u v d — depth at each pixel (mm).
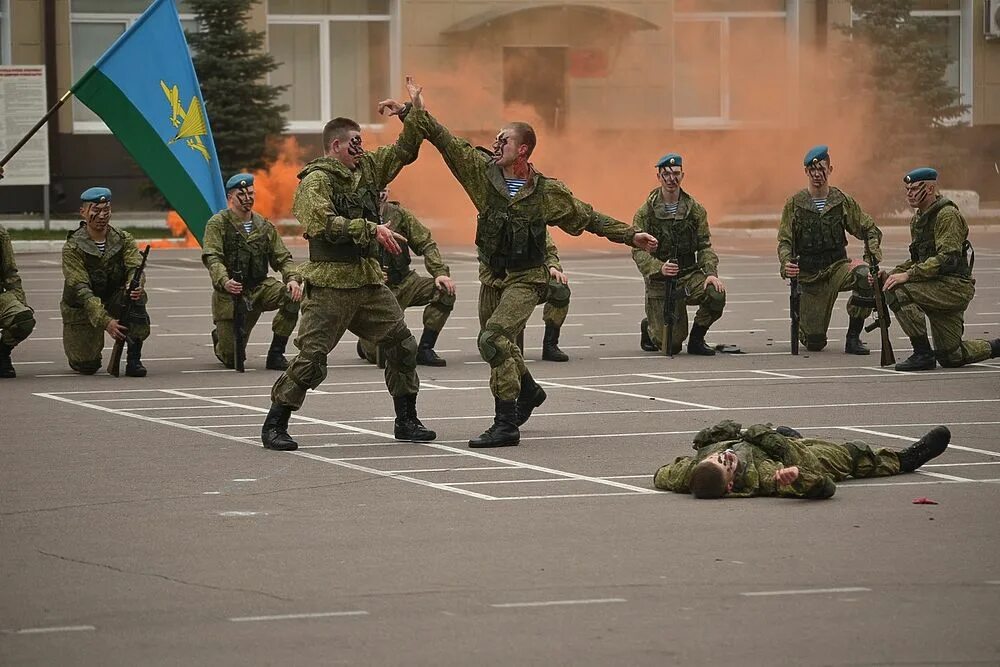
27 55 36219
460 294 23750
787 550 8195
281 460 10938
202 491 9859
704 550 8211
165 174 16969
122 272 15727
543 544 8375
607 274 27297
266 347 18047
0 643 6629
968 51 42125
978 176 42312
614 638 6641
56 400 13938
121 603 7258
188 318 20922
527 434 12000
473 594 7371
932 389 14273
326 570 7844
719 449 9734
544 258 11555
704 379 15109
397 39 38625
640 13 38938
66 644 6617
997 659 6352
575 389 14469
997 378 15016
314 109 39094
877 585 7500
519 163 11406
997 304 21891
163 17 16875
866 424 12305
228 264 16078
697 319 17047
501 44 38219
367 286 11406
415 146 11477
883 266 27953
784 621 6887
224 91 34156
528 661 6336
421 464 10773
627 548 8266
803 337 17406
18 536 8656
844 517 8984
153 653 6477
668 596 7320
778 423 12383
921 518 8953
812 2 40375
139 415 13047
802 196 17203
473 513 9180
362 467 10656
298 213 11234
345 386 14773
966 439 11602
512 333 11445
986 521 8867
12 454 11188
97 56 37312
